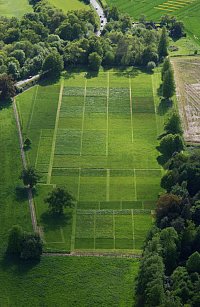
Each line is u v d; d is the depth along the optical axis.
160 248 199.75
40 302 195.75
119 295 196.88
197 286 183.00
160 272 188.75
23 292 199.50
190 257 191.62
